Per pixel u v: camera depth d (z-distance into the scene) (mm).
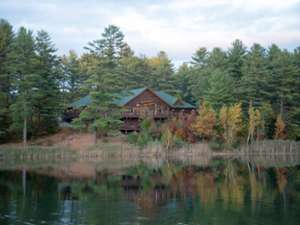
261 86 73750
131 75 94000
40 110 62438
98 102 58250
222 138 65562
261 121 68500
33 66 57062
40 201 26047
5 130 60875
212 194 28469
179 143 60719
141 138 58969
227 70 86812
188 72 98625
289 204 24859
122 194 28641
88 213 22672
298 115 76000
